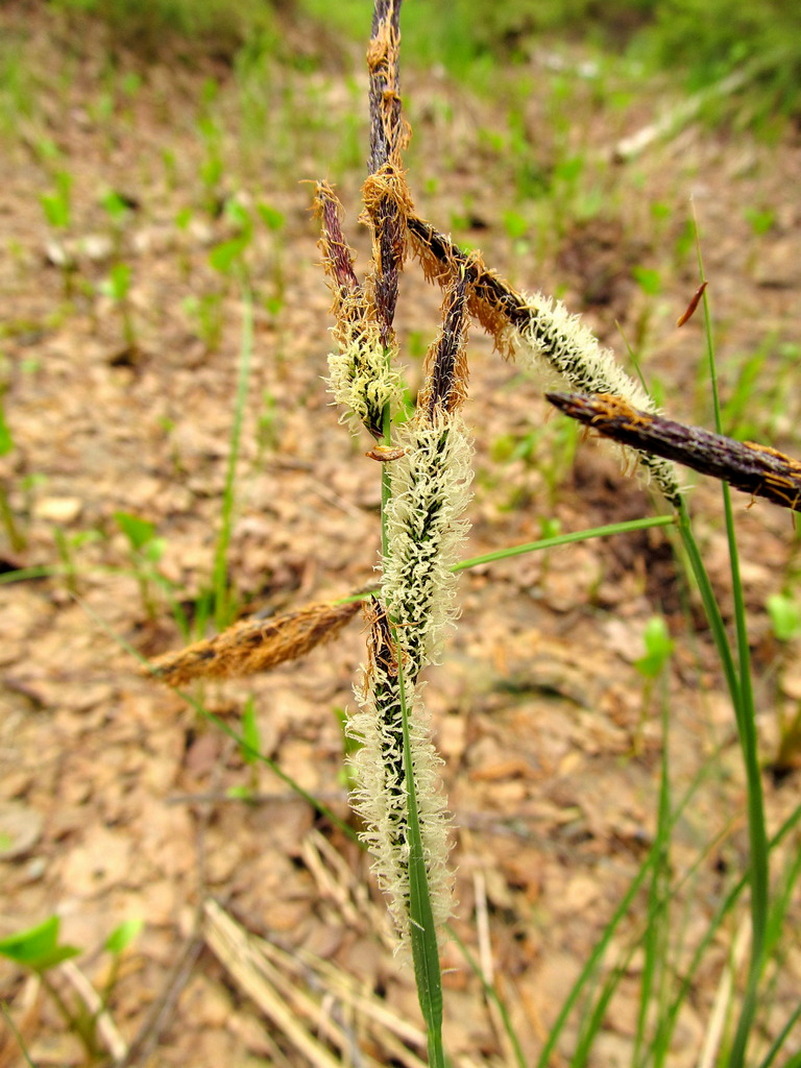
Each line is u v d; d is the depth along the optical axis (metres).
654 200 0.61
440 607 0.08
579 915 0.23
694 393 0.43
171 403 0.39
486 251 0.53
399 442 0.08
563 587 0.33
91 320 0.42
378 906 0.22
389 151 0.08
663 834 0.16
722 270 0.55
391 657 0.09
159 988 0.20
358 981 0.21
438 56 0.88
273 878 0.23
